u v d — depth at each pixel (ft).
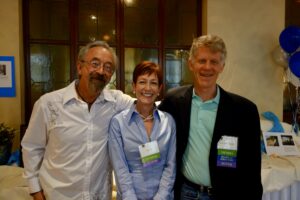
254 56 11.68
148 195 4.60
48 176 4.76
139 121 4.69
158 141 4.68
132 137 4.60
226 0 11.32
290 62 9.82
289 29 10.09
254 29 11.62
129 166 4.67
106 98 4.84
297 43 9.88
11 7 9.43
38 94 10.40
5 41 9.41
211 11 11.20
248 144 4.67
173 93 5.26
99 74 4.48
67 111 4.63
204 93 4.74
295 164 7.98
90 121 4.66
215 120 4.66
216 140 4.61
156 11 11.31
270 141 9.30
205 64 4.47
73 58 10.58
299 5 12.55
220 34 11.30
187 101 4.92
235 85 11.59
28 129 4.83
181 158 4.95
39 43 10.28
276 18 11.78
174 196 5.03
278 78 11.96
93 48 4.56
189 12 11.62
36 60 10.31
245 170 4.75
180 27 11.55
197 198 4.76
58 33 10.46
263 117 11.21
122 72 11.07
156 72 4.64
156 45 11.35
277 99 11.99
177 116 4.98
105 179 4.93
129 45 11.09
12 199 6.26
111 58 4.65
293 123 10.83
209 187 4.69
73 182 4.60
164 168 4.81
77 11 10.57
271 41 11.78
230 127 4.61
